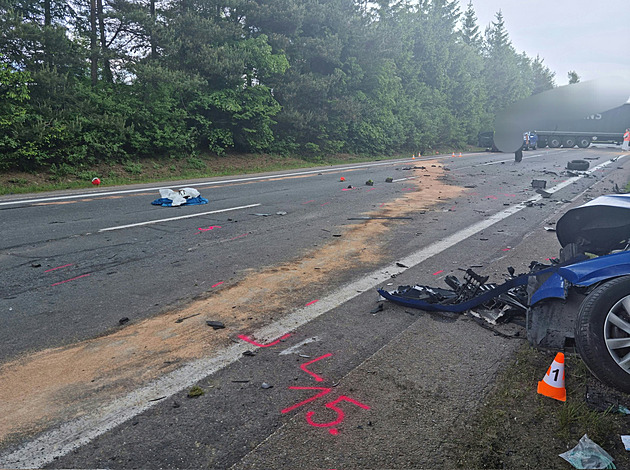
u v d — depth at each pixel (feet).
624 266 10.00
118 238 23.94
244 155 74.59
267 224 28.17
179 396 9.96
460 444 8.38
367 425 8.93
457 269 19.25
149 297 15.92
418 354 11.80
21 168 46.78
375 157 100.48
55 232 24.93
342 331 13.28
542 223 28.76
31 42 47.85
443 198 39.37
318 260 20.67
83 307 14.94
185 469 7.76
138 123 57.21
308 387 10.32
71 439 8.54
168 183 48.52
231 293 16.42
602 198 15.15
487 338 12.67
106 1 59.00
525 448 8.26
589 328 9.56
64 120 49.21
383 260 20.72
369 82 99.96
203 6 67.87
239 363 11.43
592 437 8.45
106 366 11.25
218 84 68.03
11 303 15.20
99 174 50.83
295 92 79.00
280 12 72.49
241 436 8.63
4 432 8.74
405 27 127.75
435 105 135.03
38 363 11.37
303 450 8.23
